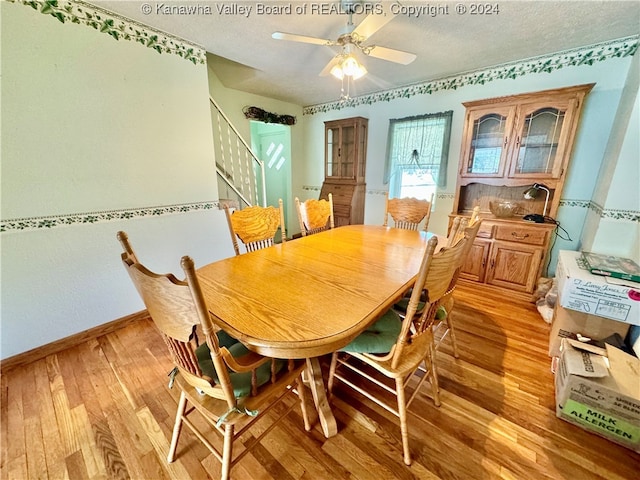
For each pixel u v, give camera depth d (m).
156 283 0.75
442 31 2.06
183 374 1.00
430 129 3.34
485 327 2.14
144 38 1.99
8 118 1.56
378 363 1.15
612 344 1.55
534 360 1.78
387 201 2.62
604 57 2.27
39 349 1.82
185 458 1.20
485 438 1.27
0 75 1.51
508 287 2.62
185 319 0.78
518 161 2.55
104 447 1.24
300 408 1.46
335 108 4.28
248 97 3.87
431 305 1.12
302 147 4.85
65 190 1.80
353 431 1.32
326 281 1.27
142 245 2.22
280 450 1.23
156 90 2.11
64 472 1.14
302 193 5.07
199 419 1.37
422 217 2.43
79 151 1.82
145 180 2.16
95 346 1.94
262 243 2.07
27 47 1.57
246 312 1.01
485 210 3.05
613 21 1.91
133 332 2.12
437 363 1.75
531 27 2.00
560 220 2.69
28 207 1.69
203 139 2.46
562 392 1.36
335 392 1.55
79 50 1.73
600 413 1.25
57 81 1.68
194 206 2.49
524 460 1.17
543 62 2.53
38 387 1.58
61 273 1.86
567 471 1.13
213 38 2.20
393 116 3.64
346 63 1.75
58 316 1.88
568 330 1.74
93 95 1.83
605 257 1.94
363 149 3.94
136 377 1.66
